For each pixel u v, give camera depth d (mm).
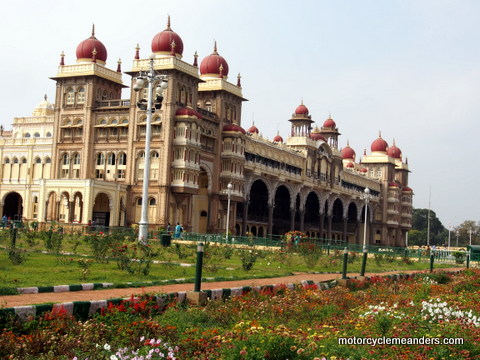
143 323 11891
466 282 26516
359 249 59438
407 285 25625
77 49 69000
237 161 69938
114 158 65938
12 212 79812
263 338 10789
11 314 11781
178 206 62125
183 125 61562
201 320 14273
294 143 89438
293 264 35656
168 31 64500
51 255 28938
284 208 98188
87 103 67000
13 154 75875
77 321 12484
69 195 61406
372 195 117500
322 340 12203
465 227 188125
